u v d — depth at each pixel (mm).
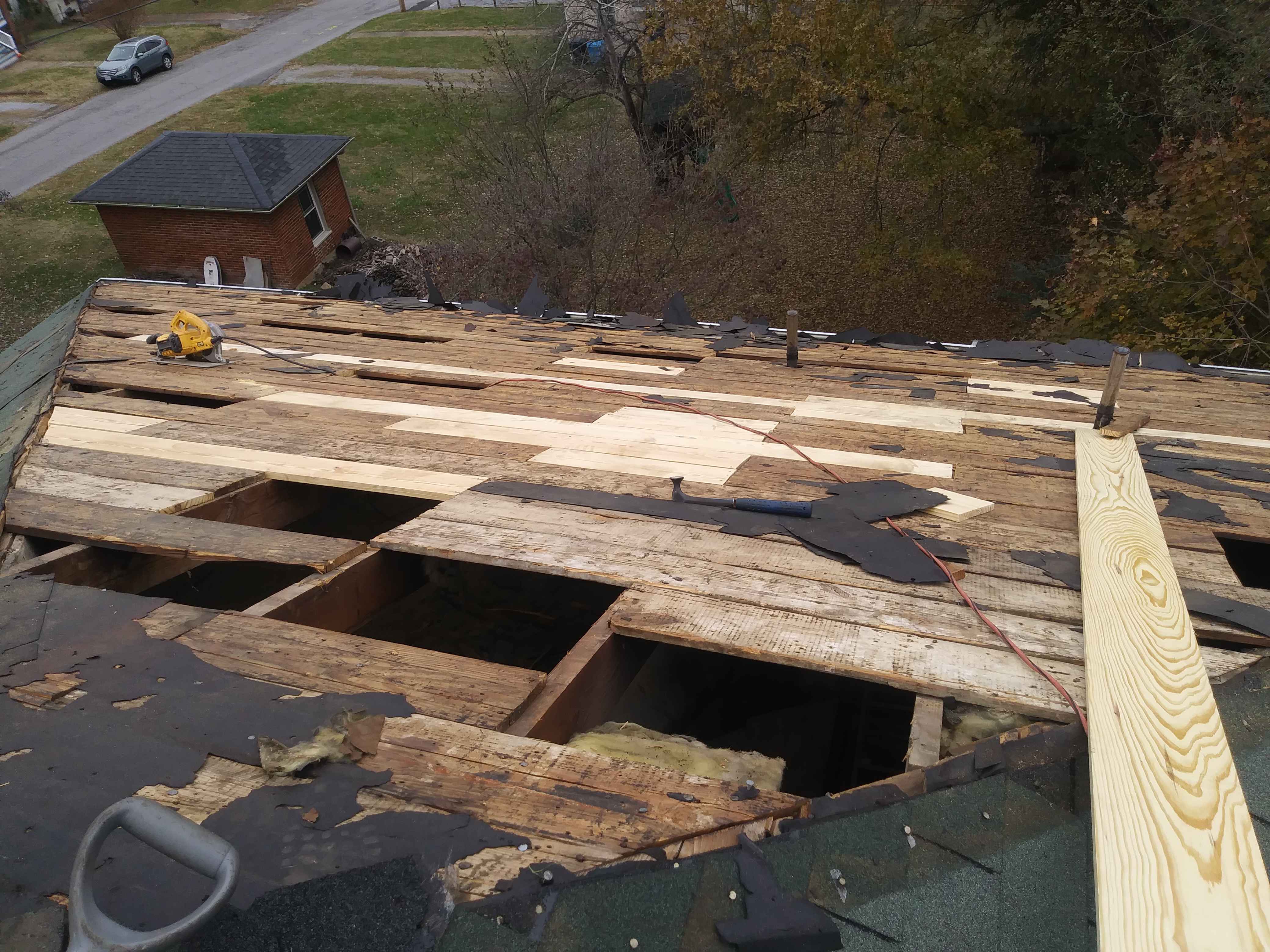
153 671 2420
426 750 2061
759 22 14234
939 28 15023
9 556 3367
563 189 15281
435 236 20344
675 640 2533
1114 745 1976
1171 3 12945
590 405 4809
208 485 3783
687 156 16375
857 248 18047
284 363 5781
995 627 2516
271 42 33594
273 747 2025
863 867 1775
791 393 5066
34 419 4699
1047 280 13586
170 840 1318
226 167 17562
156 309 7441
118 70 28859
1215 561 2951
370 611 3178
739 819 1871
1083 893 1744
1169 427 4430
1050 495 3525
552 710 2271
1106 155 14938
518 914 1622
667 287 15734
